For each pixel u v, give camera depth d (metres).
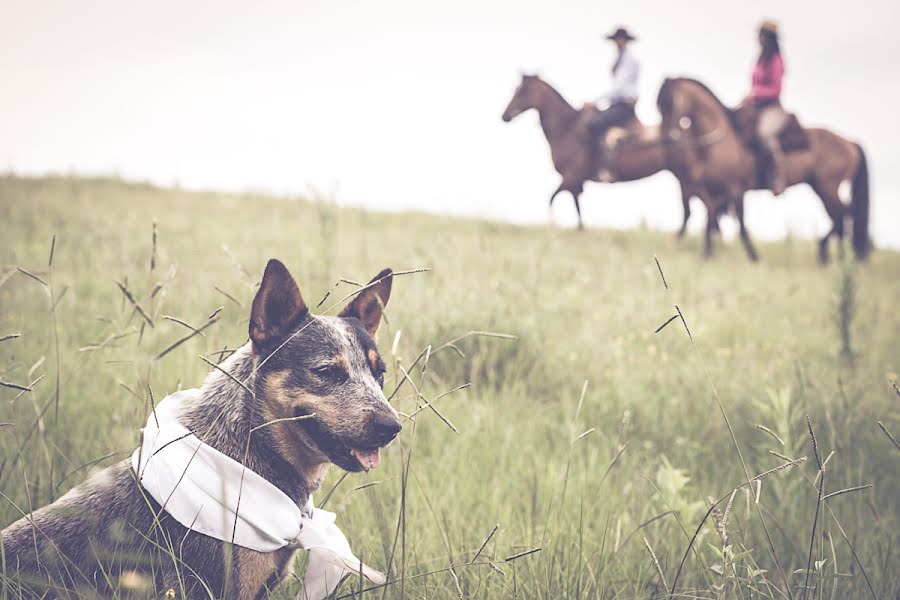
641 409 6.20
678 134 16.53
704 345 8.38
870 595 3.67
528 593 3.55
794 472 4.59
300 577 3.54
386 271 3.75
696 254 17.16
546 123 17.12
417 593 3.47
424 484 4.54
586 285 10.81
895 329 9.62
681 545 4.05
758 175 16.86
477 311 7.31
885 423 5.73
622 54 16.50
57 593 2.94
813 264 17.41
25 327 7.06
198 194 22.34
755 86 16.95
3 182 19.72
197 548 2.99
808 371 6.84
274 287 3.31
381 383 3.60
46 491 3.89
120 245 12.00
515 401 6.31
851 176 17.17
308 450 3.36
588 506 4.45
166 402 3.36
